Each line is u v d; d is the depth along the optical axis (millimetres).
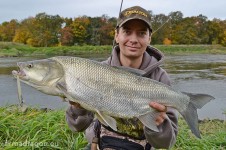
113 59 1023
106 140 975
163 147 950
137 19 951
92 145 996
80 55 10891
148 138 930
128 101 846
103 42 15422
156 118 870
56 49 12633
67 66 816
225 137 1687
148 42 1001
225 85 4160
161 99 865
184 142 1610
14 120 1627
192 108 879
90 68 825
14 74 828
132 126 956
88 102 826
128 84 847
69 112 960
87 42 15383
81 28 15094
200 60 8602
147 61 1010
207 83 4336
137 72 863
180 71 5762
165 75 1010
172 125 965
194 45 15781
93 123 1040
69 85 812
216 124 2156
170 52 13672
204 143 1617
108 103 835
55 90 820
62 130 1542
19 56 10156
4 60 8070
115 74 841
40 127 1587
